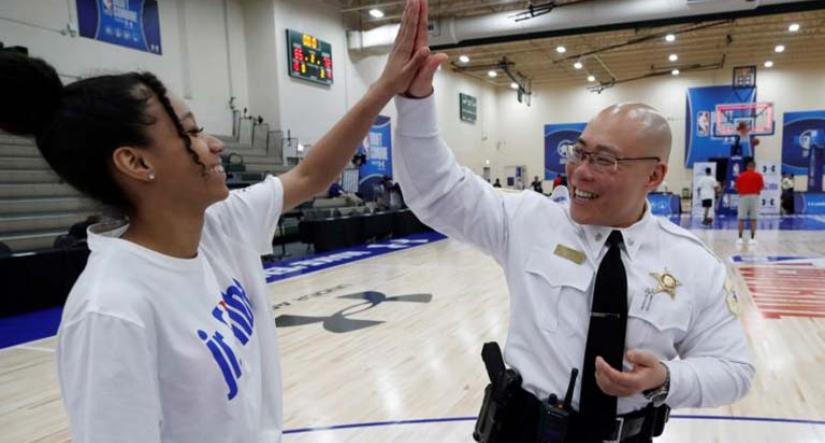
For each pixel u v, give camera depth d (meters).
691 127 17.55
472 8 11.28
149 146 0.68
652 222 1.08
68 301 0.62
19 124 0.68
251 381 0.81
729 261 6.86
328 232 8.71
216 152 0.77
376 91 1.06
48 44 7.66
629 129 0.97
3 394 2.94
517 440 1.02
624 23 9.70
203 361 0.69
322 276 6.40
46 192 7.25
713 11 9.04
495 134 20.05
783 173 17.00
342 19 12.35
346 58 12.48
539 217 1.11
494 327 4.05
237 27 10.65
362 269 6.88
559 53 14.99
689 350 1.05
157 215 0.73
